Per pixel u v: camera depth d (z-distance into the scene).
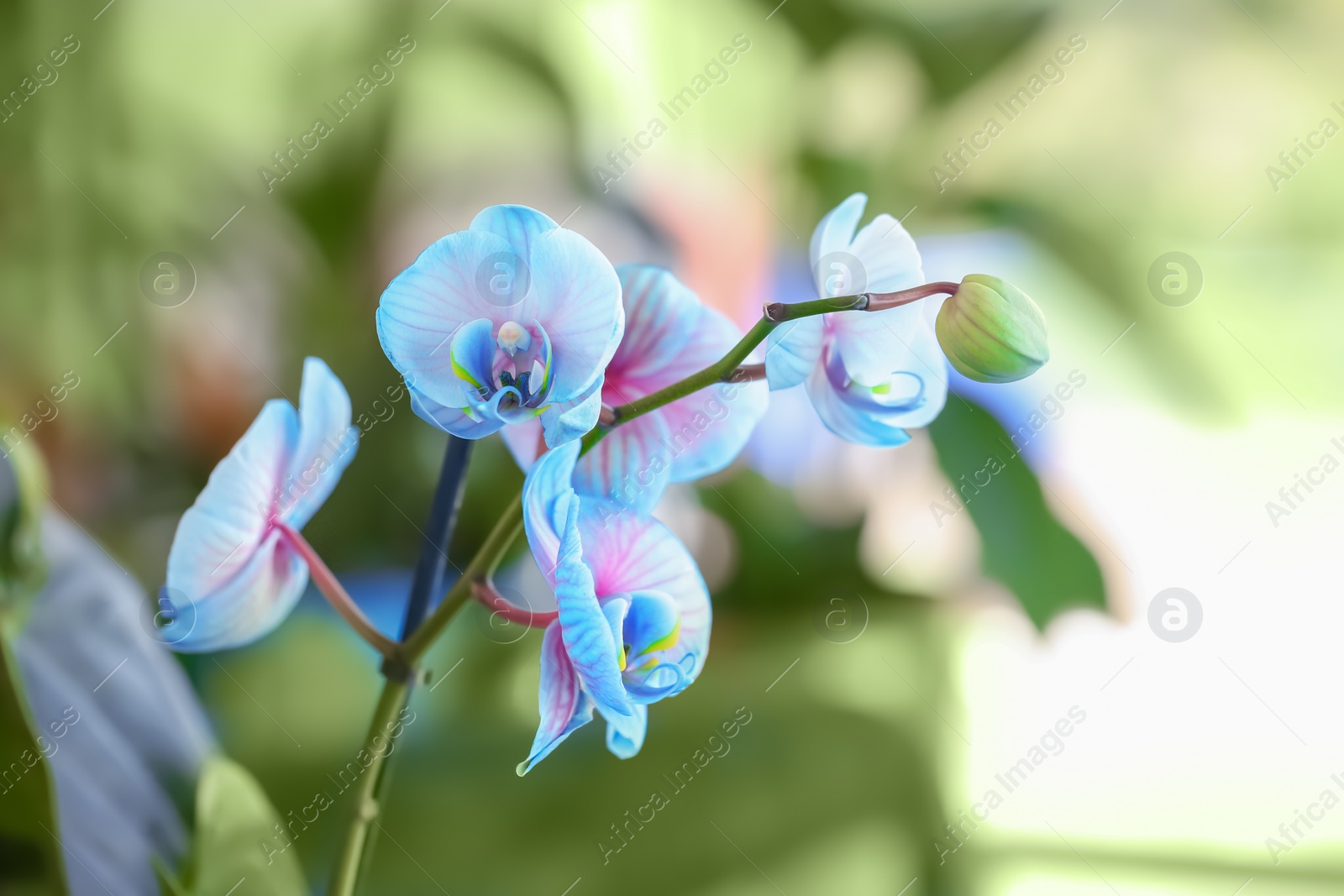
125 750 1.69
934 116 2.41
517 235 1.55
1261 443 2.74
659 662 1.58
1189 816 2.11
